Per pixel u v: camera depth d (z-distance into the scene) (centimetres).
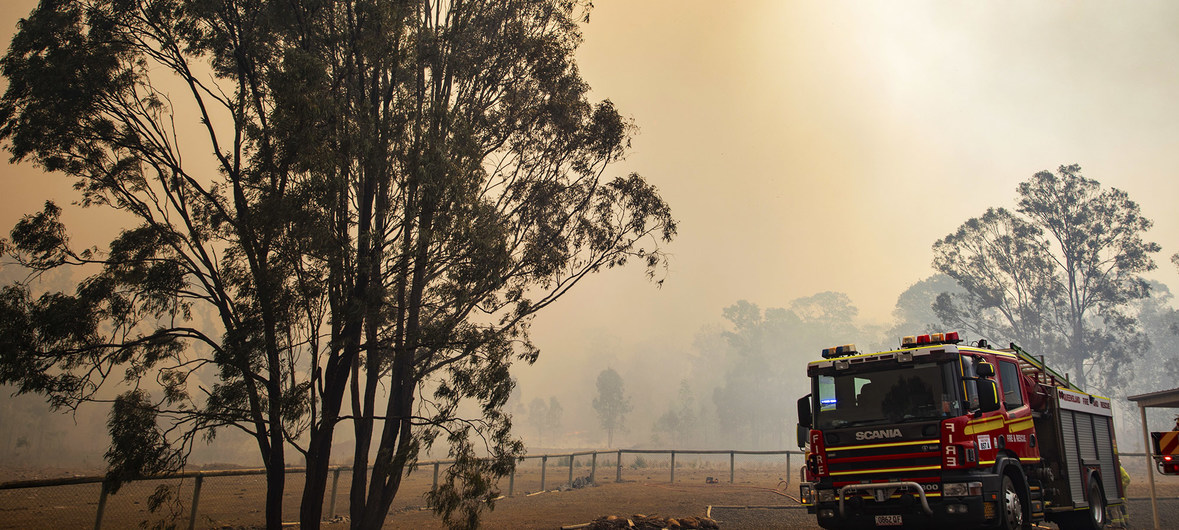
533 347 1483
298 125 1191
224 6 1410
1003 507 1020
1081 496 1298
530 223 1573
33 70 1266
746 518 1636
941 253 6369
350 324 1248
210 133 1390
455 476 1268
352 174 1343
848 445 1097
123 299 1270
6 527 1399
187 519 1628
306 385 1211
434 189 1257
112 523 1541
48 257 1240
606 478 3111
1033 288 5888
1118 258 5744
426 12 1650
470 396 1298
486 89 1562
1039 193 5947
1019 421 1176
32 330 1173
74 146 1334
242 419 1238
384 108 1364
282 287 1222
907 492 1022
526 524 1560
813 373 1191
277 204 1181
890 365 1114
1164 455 1204
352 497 1362
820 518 1100
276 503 1212
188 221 1338
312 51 1438
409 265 1309
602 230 1583
